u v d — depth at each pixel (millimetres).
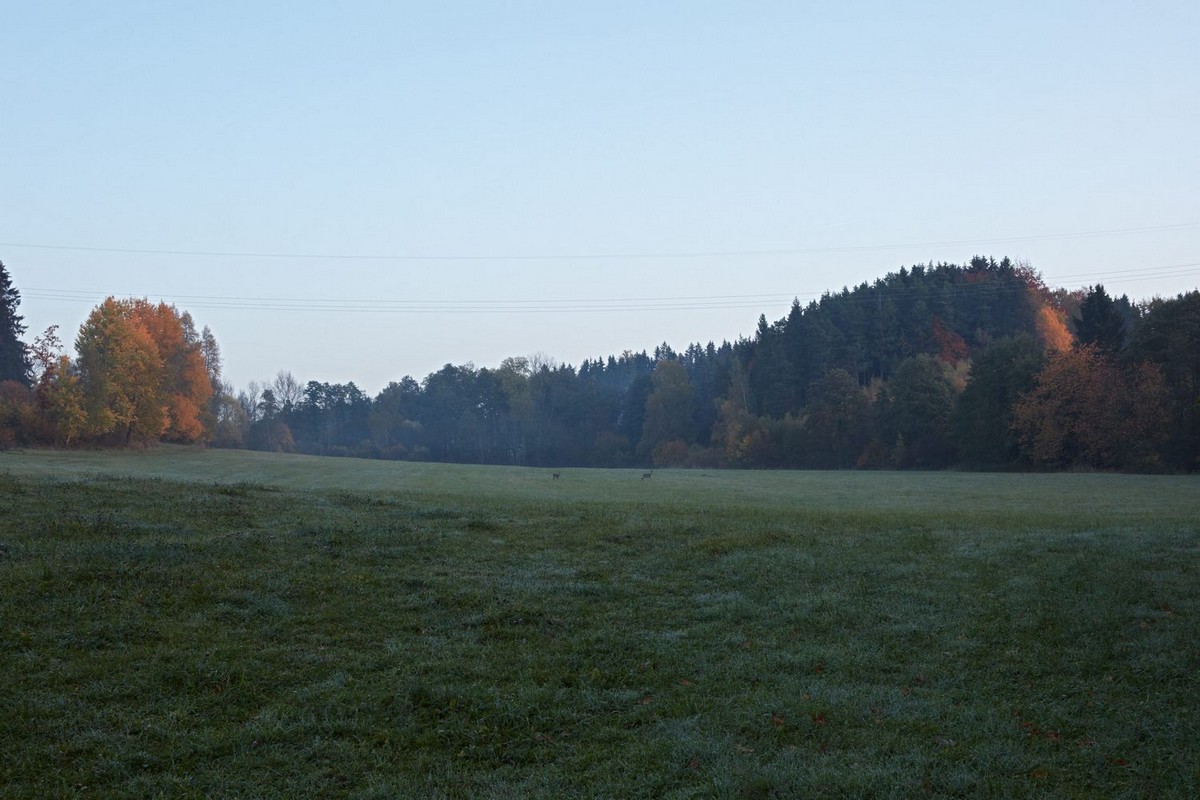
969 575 15984
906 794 7863
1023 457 82812
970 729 9453
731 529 20875
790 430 106125
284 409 160500
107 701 9609
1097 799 7809
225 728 9141
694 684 10852
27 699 9422
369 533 18031
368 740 9086
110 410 75312
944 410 92812
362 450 148625
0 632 11016
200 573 14141
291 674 10617
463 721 9531
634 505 27469
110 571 13617
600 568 16438
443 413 153375
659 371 130625
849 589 15125
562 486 59969
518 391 150125
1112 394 72812
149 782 8016
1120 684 10672
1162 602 13664
